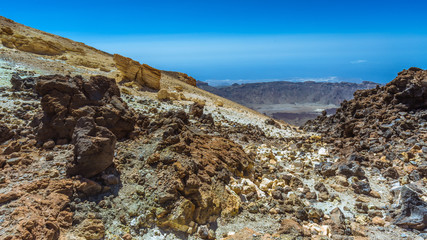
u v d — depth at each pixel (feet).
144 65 117.08
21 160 28.84
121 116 37.68
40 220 19.90
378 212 29.60
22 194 22.66
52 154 30.78
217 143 38.52
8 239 17.78
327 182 38.22
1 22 176.35
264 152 49.57
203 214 25.40
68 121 33.40
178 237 23.04
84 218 22.39
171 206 24.08
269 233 24.86
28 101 57.77
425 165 38.91
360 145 51.24
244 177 35.19
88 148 25.59
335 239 24.88
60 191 23.56
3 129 34.94
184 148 30.68
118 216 23.65
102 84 39.91
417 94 60.54
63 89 34.68
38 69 97.86
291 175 38.32
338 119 80.59
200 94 148.97
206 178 28.25
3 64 92.89
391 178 38.70
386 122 56.70
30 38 135.33
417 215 27.14
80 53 159.33
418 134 50.14
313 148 56.85
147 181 26.91
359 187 35.06
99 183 26.32
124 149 33.47
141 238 22.34
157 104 88.63
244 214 27.61
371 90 75.51
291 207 29.35
